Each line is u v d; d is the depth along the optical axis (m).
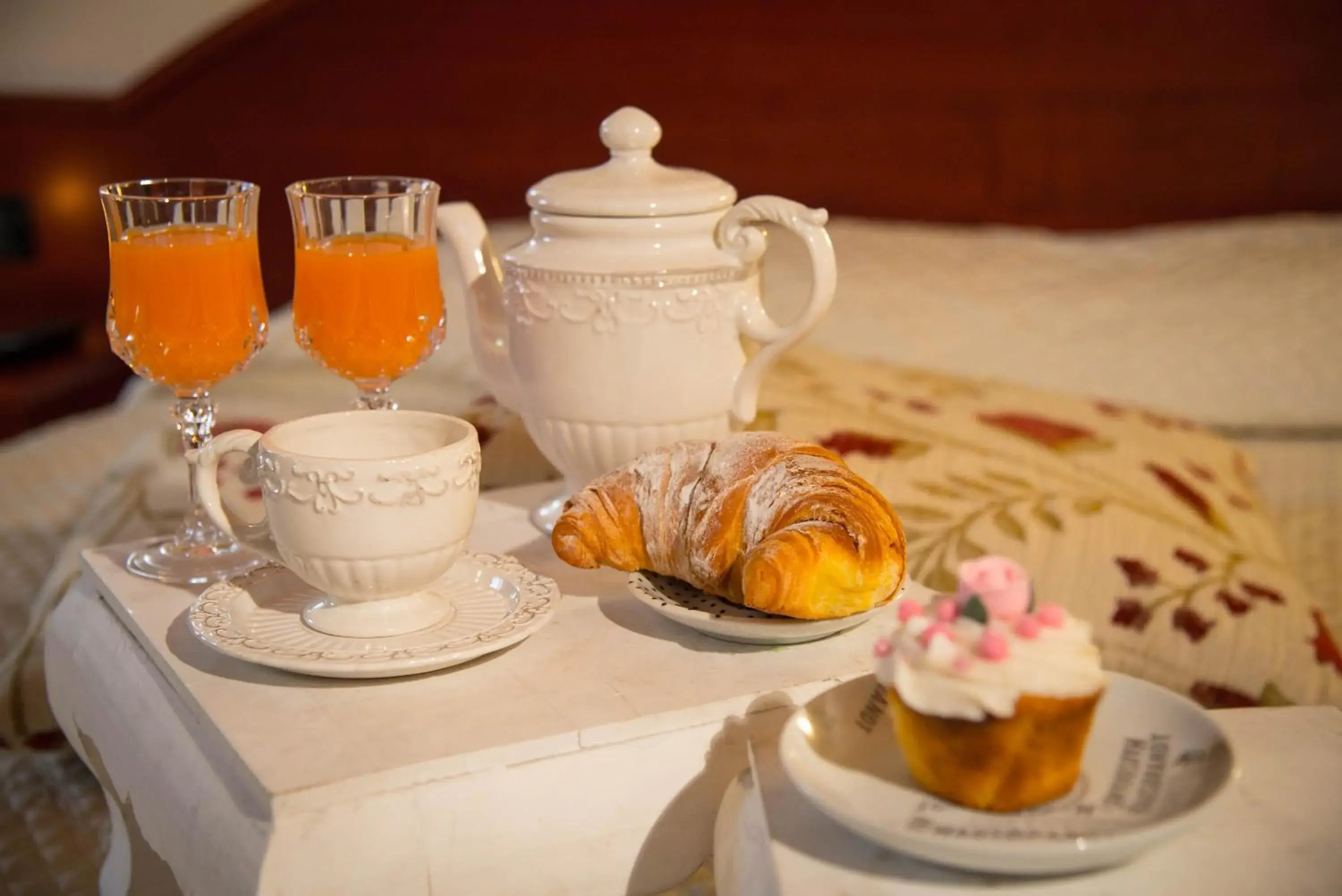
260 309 0.83
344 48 2.11
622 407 0.79
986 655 0.51
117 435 1.65
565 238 0.80
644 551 0.71
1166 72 2.12
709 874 0.67
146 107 2.17
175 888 0.64
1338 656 1.07
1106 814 0.52
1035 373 1.63
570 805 0.60
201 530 0.85
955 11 2.09
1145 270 1.84
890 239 1.91
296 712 0.62
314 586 0.67
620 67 2.10
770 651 0.69
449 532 0.66
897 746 0.58
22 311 2.30
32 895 0.88
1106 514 1.09
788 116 2.12
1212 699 1.01
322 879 0.55
